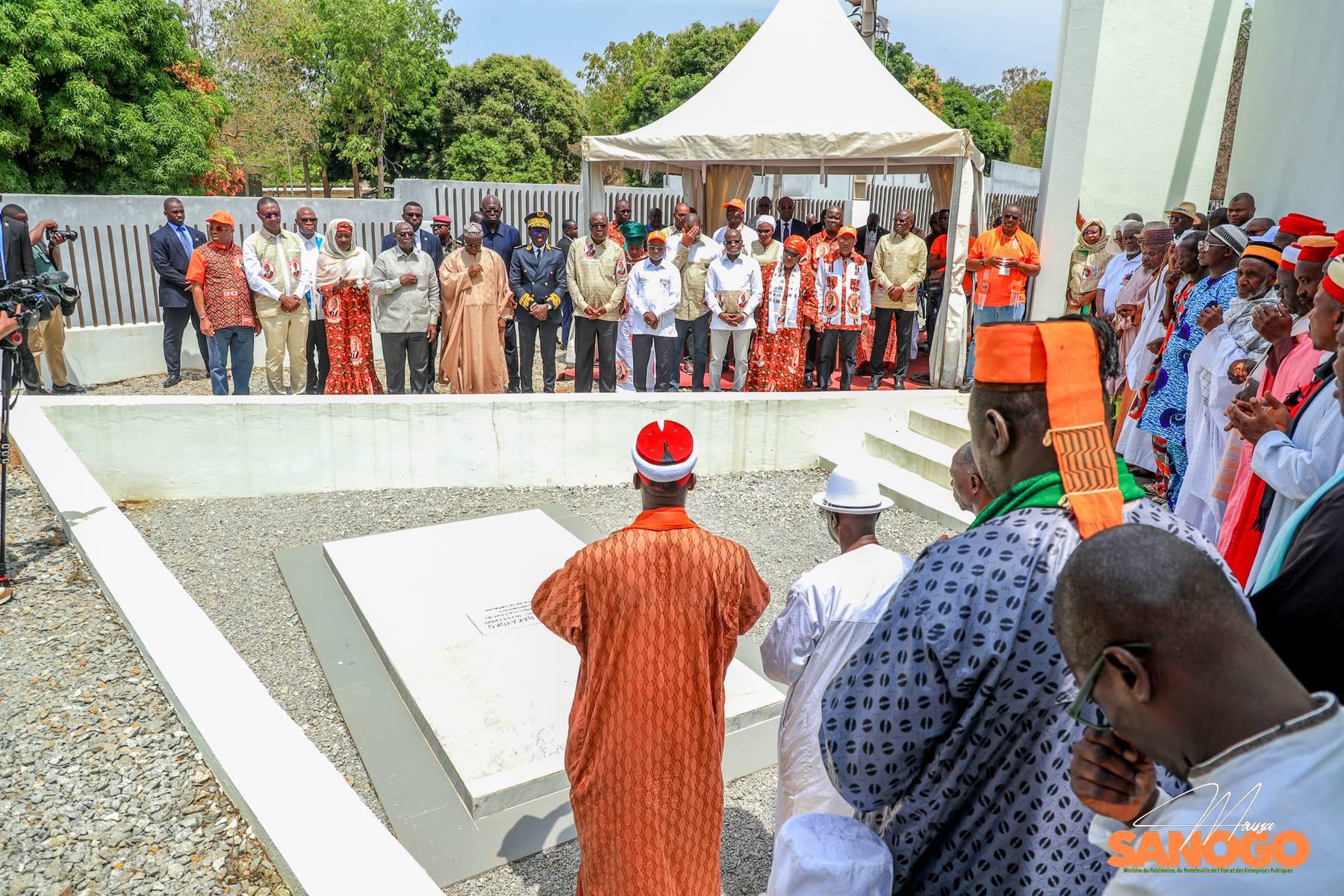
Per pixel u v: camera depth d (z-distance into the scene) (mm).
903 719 1437
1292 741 960
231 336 8953
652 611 2469
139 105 18828
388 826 3520
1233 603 1056
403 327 8594
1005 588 1381
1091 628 1095
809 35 10500
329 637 5016
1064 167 8289
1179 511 5070
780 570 6066
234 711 3369
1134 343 6734
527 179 33875
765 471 8031
